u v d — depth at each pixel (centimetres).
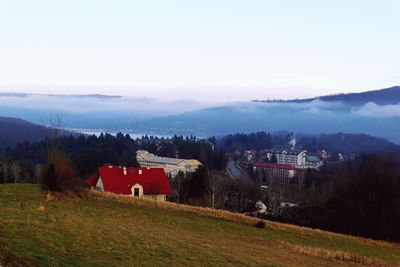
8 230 2714
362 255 4253
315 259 3553
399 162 8331
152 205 5231
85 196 5088
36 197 4594
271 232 4772
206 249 3173
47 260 2183
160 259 2652
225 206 9938
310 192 10469
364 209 7175
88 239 2852
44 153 17175
